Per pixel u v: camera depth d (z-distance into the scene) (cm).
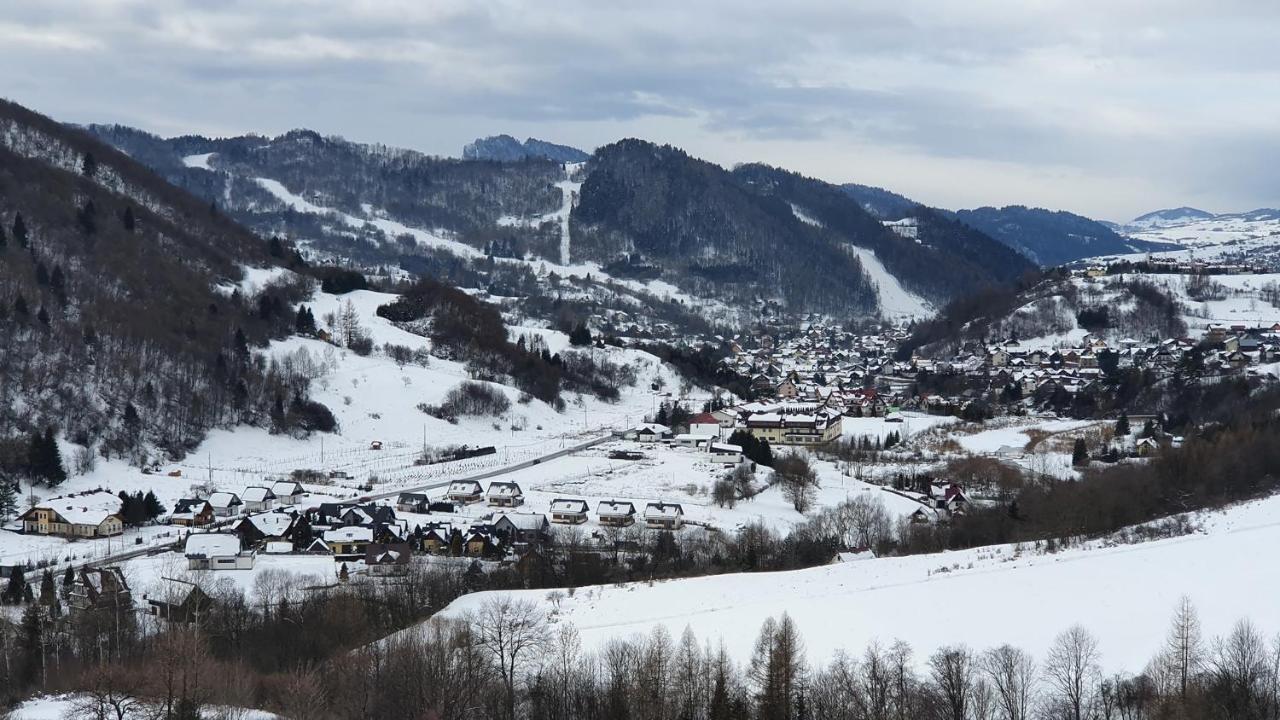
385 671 12675
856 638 13325
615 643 13162
